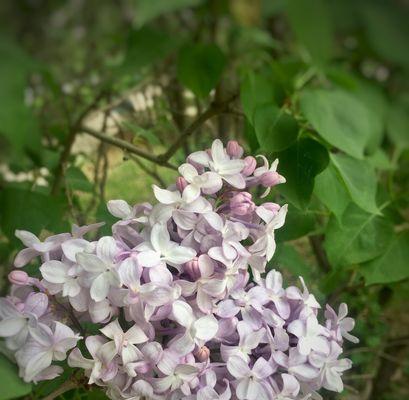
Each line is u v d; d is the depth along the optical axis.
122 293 0.16
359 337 0.35
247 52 0.36
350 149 0.23
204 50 0.25
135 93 0.38
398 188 0.35
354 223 0.27
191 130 0.28
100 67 0.42
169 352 0.17
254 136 0.25
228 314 0.18
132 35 0.23
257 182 0.19
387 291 0.36
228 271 0.17
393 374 0.37
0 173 0.32
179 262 0.17
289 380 0.18
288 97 0.26
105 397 0.20
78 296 0.17
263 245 0.18
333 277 0.28
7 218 0.24
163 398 0.17
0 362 0.17
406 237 0.27
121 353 0.16
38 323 0.16
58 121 0.40
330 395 0.27
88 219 0.33
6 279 0.30
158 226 0.17
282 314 0.19
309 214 0.26
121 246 0.17
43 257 0.18
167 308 0.17
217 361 0.18
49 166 0.32
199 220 0.17
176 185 0.18
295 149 0.23
